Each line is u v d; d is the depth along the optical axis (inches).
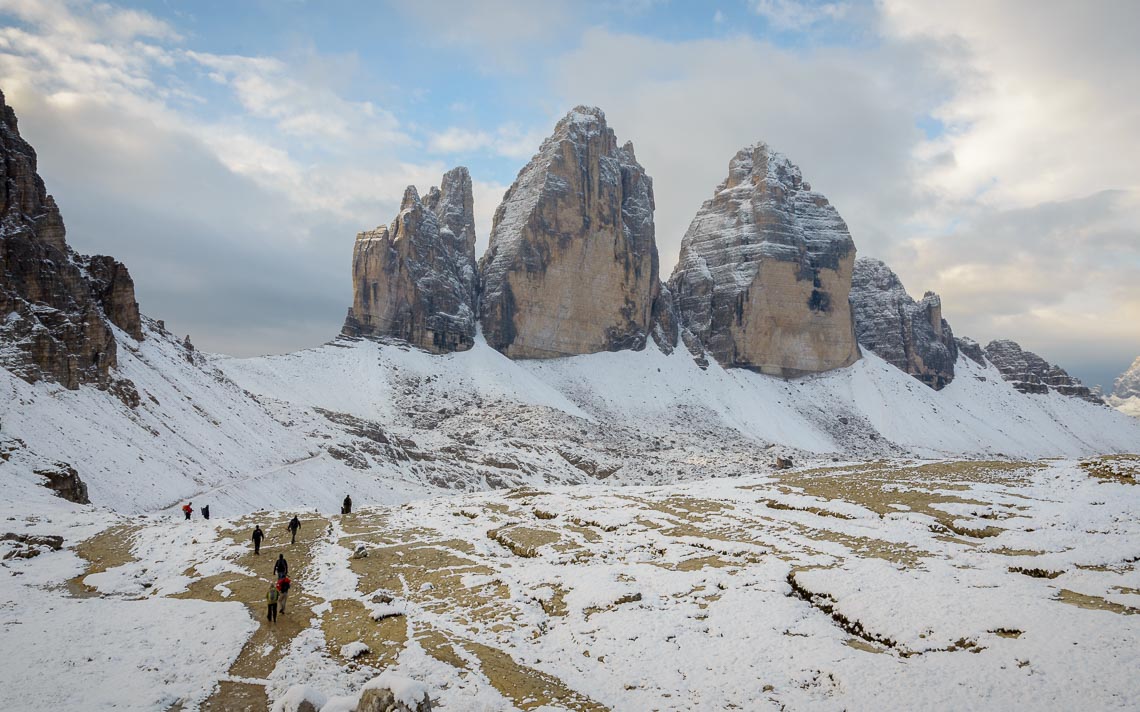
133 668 843.4
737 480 2674.7
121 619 1033.5
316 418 4933.6
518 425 6309.1
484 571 1421.0
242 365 6614.2
